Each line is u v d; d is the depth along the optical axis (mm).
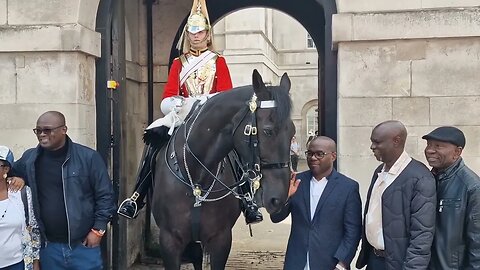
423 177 2939
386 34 4238
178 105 3684
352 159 4336
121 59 5234
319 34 8297
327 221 3299
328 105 4613
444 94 4254
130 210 3875
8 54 4688
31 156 3576
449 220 2883
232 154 3553
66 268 3703
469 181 2881
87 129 4793
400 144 3033
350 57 4328
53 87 4648
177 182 3475
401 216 2977
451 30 4184
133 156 6785
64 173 3584
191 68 3932
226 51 19797
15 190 3453
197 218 3426
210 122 3266
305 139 26266
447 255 2893
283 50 26391
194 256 3971
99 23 4949
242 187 3475
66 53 4621
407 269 2885
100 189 3717
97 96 4973
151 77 7141
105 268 4844
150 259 6824
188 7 7238
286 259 3426
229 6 8391
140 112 7117
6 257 3395
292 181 3277
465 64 4234
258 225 9430
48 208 3605
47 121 3459
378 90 4309
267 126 2838
